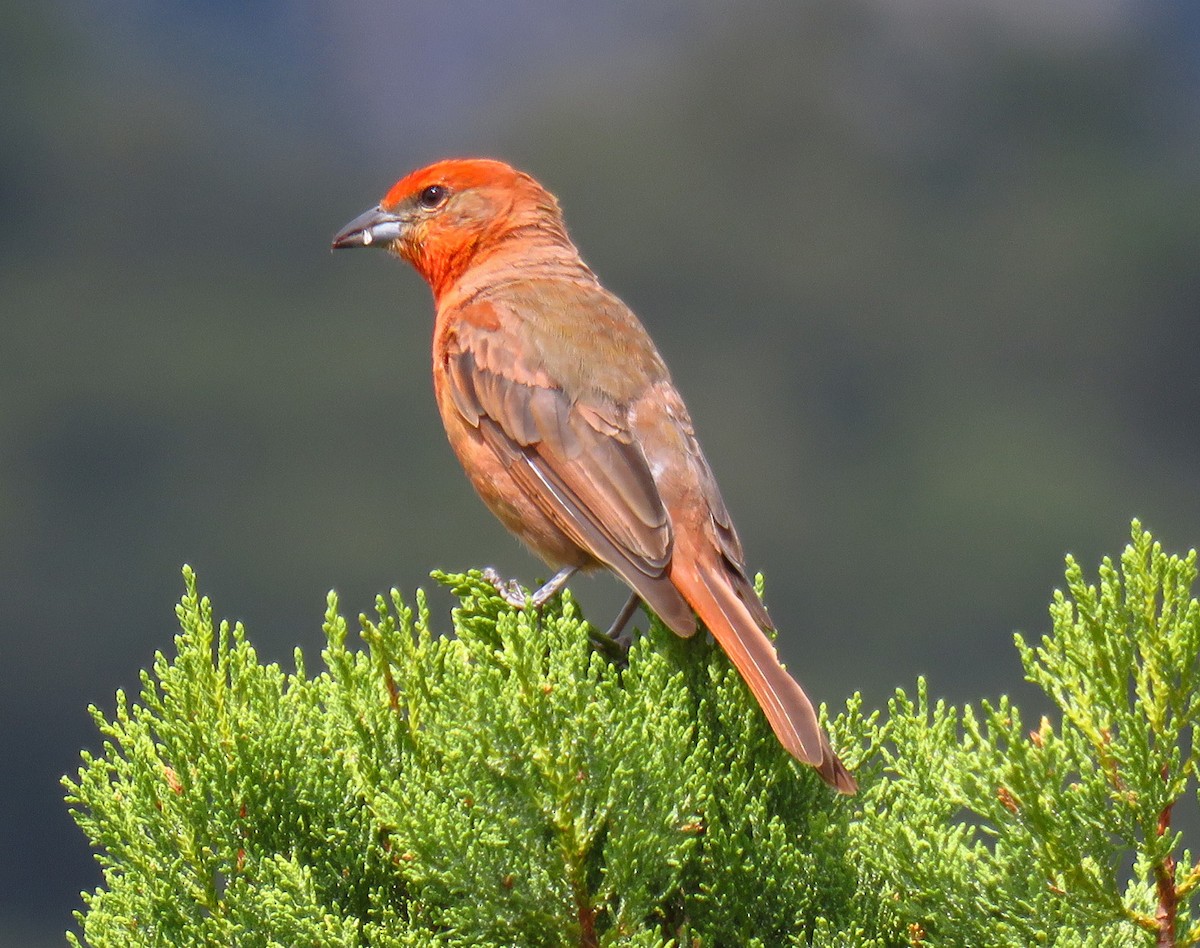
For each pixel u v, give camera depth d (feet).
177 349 112.47
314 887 15.78
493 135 142.00
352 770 16.33
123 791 16.21
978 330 121.08
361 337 117.91
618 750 14.99
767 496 106.52
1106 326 120.67
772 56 135.33
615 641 19.52
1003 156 130.41
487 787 14.98
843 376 115.34
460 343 23.94
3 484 105.81
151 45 148.36
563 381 22.81
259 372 111.24
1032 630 98.02
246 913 15.64
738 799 16.29
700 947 16.16
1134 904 15.99
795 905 16.24
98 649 94.68
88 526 101.81
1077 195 129.90
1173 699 15.02
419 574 99.25
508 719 14.84
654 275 124.26
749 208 123.34
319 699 16.90
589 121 135.54
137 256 124.47
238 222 131.44
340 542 101.71
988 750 15.47
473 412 23.45
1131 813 15.02
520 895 15.14
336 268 124.88
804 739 16.39
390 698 16.70
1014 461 109.50
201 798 15.90
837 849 16.17
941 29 137.08
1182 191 127.65
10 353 113.19
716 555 21.06
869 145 133.90
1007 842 15.55
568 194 126.21
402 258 27.66
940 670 96.32
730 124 127.85
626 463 21.89
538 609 21.95
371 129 152.97
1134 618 15.10
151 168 134.21
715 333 118.21
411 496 104.42
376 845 16.29
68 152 131.64
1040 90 135.23
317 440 109.81
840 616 98.32
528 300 24.22
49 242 125.29
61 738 88.89
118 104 136.98
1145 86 137.08
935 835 15.87
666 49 139.95
